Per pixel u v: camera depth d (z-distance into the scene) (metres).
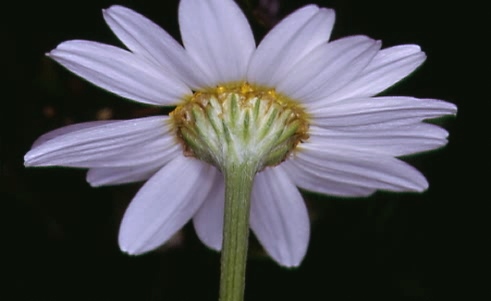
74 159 0.17
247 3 0.19
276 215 0.18
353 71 0.16
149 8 0.20
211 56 0.16
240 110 0.17
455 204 0.20
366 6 0.20
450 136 0.20
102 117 0.20
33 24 0.20
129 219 0.17
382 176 0.17
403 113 0.16
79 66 0.16
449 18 0.20
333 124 0.17
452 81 0.20
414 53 0.16
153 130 0.17
